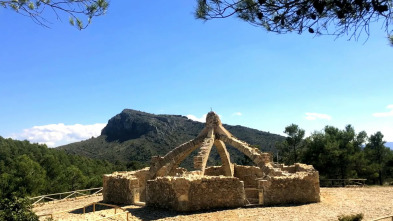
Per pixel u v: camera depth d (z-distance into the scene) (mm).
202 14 7199
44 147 76812
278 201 22281
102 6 8797
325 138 43125
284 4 6570
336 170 43312
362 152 44219
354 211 19906
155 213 20359
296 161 48750
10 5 7988
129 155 130625
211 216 19188
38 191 37906
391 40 8500
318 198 23266
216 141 29547
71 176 46875
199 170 24312
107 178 26531
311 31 6652
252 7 6973
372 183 49156
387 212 19500
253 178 34188
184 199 20531
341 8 5898
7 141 71625
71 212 23125
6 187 34875
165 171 28359
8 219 13898
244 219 18359
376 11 5738
